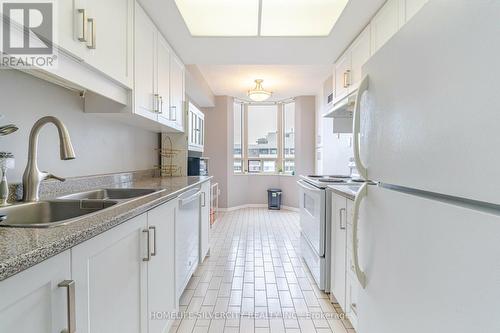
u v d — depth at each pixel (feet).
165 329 5.08
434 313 2.02
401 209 2.50
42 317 2.10
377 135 3.04
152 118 6.74
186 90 13.71
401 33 2.52
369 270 3.23
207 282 7.82
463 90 1.75
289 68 12.83
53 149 5.06
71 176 5.55
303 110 18.21
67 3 3.55
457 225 1.81
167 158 10.39
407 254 2.40
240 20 7.28
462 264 1.76
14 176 4.25
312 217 8.06
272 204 19.25
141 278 4.00
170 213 5.41
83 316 2.60
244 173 20.44
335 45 8.13
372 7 6.16
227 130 18.51
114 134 7.27
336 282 6.56
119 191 6.03
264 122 20.58
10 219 3.59
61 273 2.31
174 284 5.67
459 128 1.79
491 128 1.55
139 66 5.95
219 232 13.26
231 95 18.52
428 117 2.11
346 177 10.17
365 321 3.35
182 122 9.70
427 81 2.12
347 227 5.75
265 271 8.60
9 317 1.83
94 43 4.08
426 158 2.13
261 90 14.80
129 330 3.63
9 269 1.77
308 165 18.15
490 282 1.55
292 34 7.54
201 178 9.28
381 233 2.93
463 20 1.75
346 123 9.93
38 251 2.01
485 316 1.58
